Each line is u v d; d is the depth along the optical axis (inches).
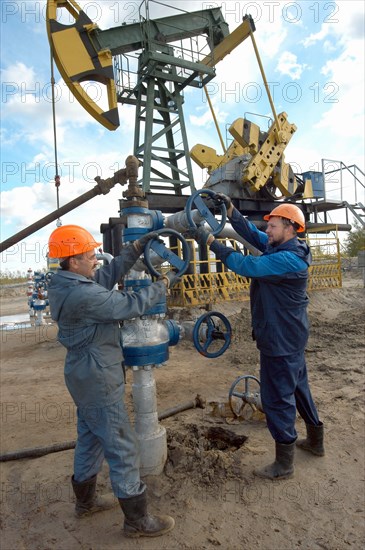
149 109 450.3
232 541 88.1
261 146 474.3
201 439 133.1
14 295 1317.7
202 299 378.0
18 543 91.9
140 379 108.3
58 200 147.2
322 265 509.4
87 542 90.3
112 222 362.0
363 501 100.1
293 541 87.4
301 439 130.0
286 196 514.3
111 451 86.6
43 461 131.3
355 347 255.8
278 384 107.5
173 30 447.5
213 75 464.8
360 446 127.7
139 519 89.7
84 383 85.2
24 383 237.9
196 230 107.4
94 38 344.8
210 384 207.2
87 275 92.9
